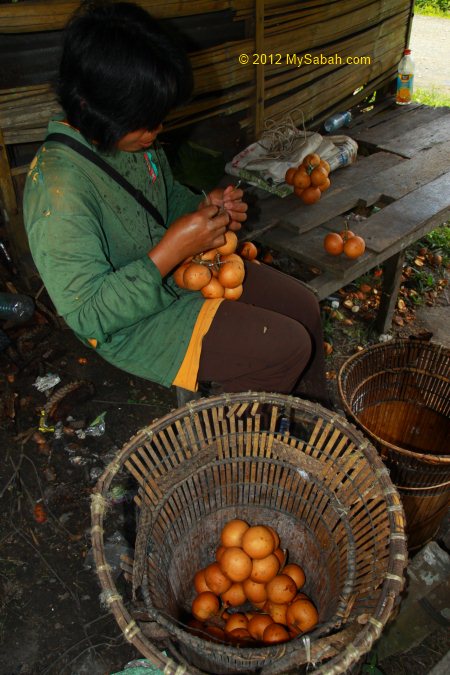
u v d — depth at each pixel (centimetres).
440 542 236
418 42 932
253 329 181
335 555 174
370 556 152
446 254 424
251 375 191
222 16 358
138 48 126
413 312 369
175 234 159
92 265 155
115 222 169
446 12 1102
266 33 383
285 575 177
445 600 195
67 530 227
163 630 137
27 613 201
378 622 125
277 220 309
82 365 303
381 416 258
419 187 336
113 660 190
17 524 229
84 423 269
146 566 157
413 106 483
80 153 155
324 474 177
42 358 303
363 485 165
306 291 213
